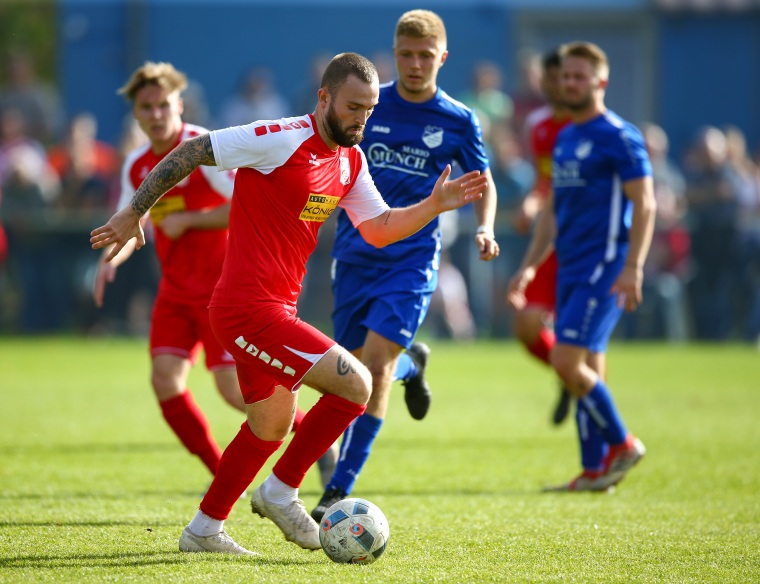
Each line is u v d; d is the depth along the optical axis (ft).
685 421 112.27
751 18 251.80
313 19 241.96
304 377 53.72
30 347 182.09
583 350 79.00
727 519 66.33
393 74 217.36
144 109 74.90
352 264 70.03
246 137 52.90
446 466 86.48
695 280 196.24
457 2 245.24
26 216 189.67
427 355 72.90
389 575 50.37
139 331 192.75
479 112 200.03
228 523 63.77
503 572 51.39
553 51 103.35
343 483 65.46
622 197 79.87
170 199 75.41
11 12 334.85
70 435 99.71
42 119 225.56
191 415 74.33
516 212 191.11
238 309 53.47
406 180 70.74
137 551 54.49
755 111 253.65
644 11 250.98
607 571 52.03
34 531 59.11
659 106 253.85
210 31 240.73
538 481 81.05
